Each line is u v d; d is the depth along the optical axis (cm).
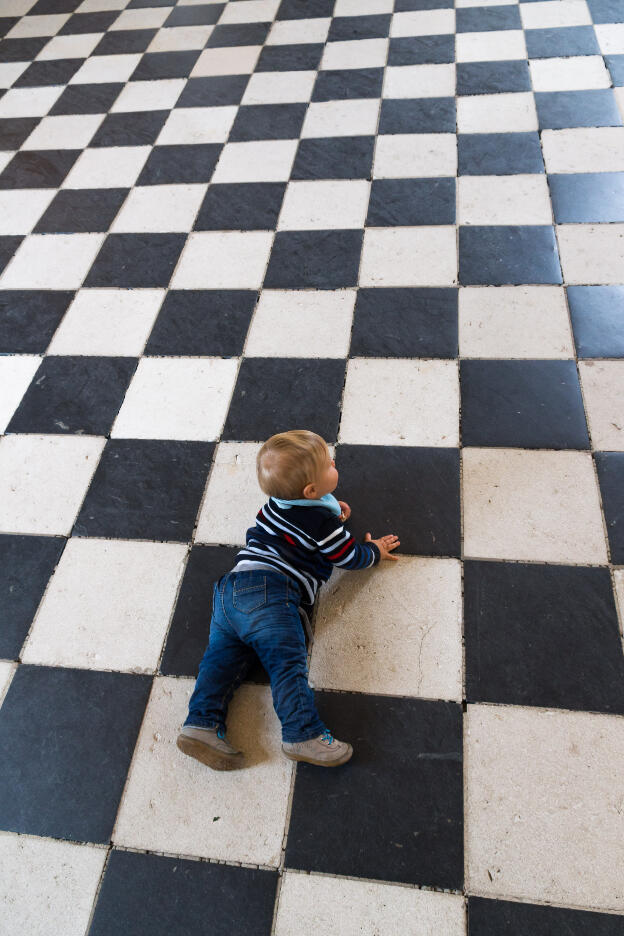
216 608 132
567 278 199
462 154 241
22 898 118
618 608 138
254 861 118
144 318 208
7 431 186
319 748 119
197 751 122
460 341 188
